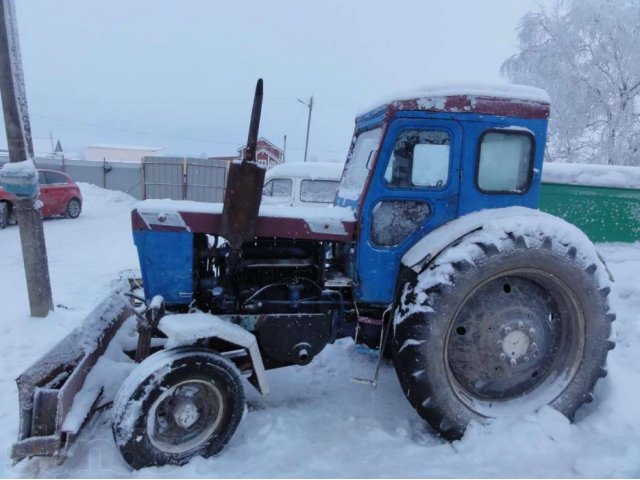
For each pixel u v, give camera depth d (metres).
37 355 4.05
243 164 2.57
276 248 3.08
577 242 2.75
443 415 2.71
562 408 2.86
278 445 2.69
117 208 16.83
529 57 11.45
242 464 2.53
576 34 11.04
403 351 2.67
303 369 3.76
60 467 2.48
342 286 2.96
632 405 2.96
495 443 2.63
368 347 3.19
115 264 7.63
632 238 5.79
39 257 4.71
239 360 2.82
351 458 2.58
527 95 2.86
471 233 2.72
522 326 2.87
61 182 13.50
